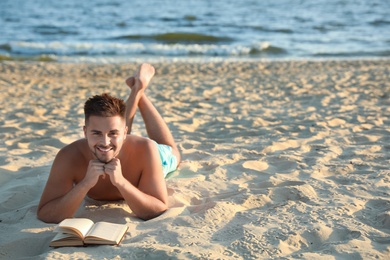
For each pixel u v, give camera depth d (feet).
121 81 40.40
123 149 12.67
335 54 64.69
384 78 38.09
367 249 10.18
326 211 12.17
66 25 90.99
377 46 72.13
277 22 101.35
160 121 16.74
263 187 14.38
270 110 26.40
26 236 11.21
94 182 11.74
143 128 22.40
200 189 14.35
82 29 86.07
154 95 31.60
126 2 140.87
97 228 10.88
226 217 12.04
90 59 57.98
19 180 15.21
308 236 10.87
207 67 49.24
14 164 16.69
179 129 22.07
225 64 51.60
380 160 16.61
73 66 49.47
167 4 138.62
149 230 11.45
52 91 34.04
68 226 10.58
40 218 12.17
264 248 10.30
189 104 28.58
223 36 79.15
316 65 50.83
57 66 49.06
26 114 25.14
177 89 34.37
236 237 10.90
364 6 138.00
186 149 18.33
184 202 13.35
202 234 11.07
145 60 58.03
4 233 11.46
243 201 13.01
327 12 122.42
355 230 11.07
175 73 45.16
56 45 65.05
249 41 75.82
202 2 146.72
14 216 12.52
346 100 28.68
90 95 32.42
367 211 12.30
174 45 68.90
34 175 15.60
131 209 12.30
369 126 21.76
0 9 112.88
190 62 56.75
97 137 11.43
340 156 17.22
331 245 10.37
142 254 10.02
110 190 13.10
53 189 12.44
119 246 10.49
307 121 23.00
